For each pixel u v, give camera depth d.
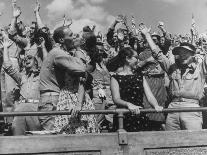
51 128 6.09
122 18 9.41
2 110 8.32
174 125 6.55
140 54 8.35
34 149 5.59
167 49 8.82
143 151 5.88
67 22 9.92
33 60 7.09
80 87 5.81
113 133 5.81
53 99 6.00
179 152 6.04
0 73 8.45
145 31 7.22
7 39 7.82
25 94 6.89
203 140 6.14
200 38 9.62
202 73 6.76
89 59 7.22
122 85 6.11
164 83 7.56
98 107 7.91
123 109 5.84
